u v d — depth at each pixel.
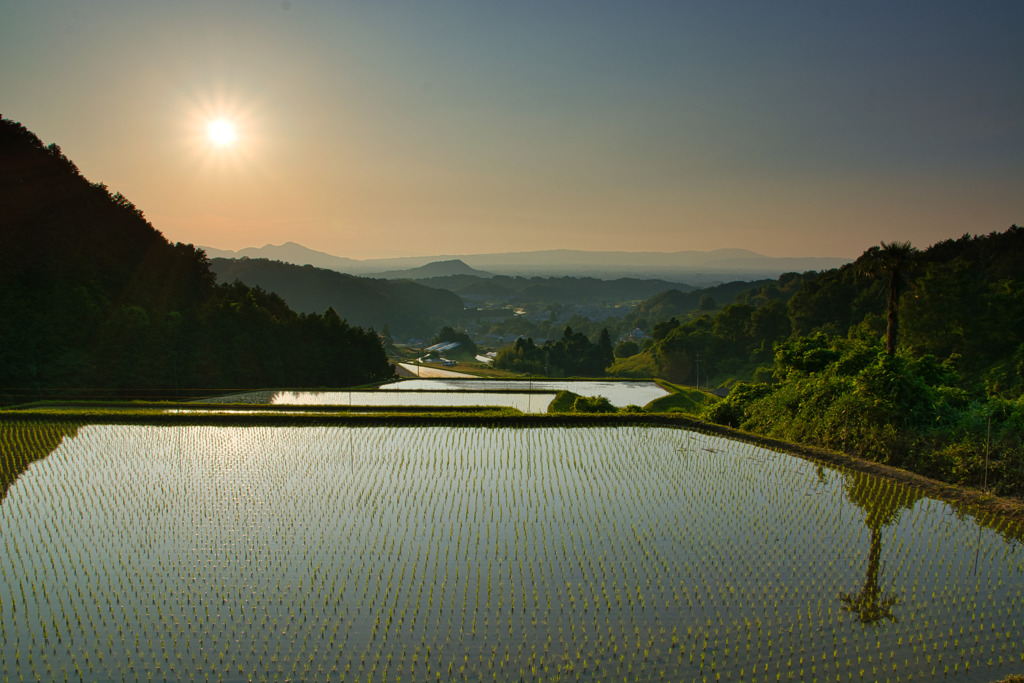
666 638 14.01
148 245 89.50
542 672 12.75
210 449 31.25
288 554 18.30
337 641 13.85
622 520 21.20
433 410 48.53
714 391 106.50
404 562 17.78
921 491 24.44
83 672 12.81
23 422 37.19
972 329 62.25
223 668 12.93
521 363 138.00
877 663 13.16
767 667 12.99
